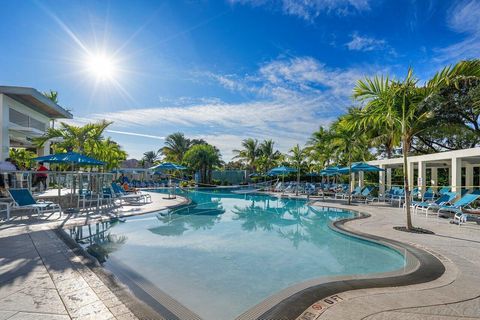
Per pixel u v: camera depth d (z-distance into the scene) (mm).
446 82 7516
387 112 8266
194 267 5242
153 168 19172
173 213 11859
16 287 3566
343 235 7535
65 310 2990
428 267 4535
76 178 11703
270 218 11039
